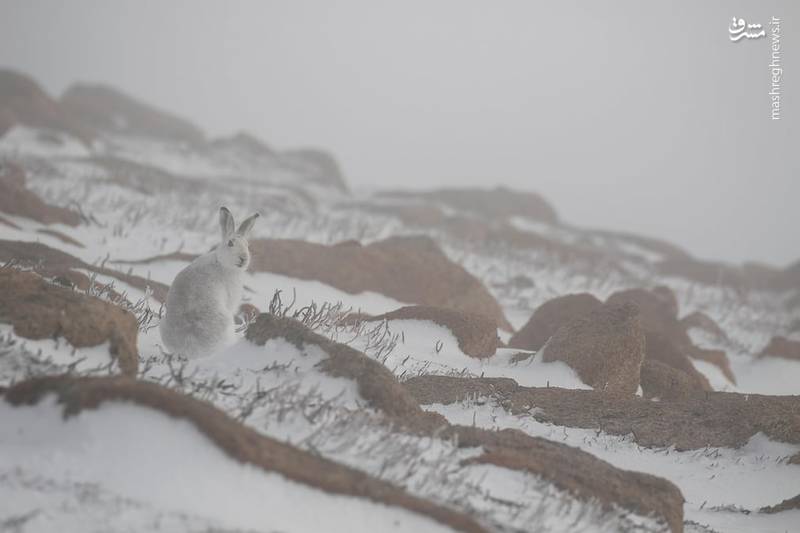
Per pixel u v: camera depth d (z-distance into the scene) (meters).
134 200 76.69
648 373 44.00
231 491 19.98
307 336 29.39
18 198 58.72
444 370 39.78
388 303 56.19
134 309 39.22
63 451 20.72
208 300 31.52
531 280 78.88
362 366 28.23
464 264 81.31
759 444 34.69
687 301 88.50
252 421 24.05
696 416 36.53
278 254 55.34
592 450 32.91
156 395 21.05
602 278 86.56
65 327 26.77
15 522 17.84
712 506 30.39
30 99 118.12
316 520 20.19
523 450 26.97
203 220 74.19
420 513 20.97
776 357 65.56
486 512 22.31
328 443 23.47
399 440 24.69
